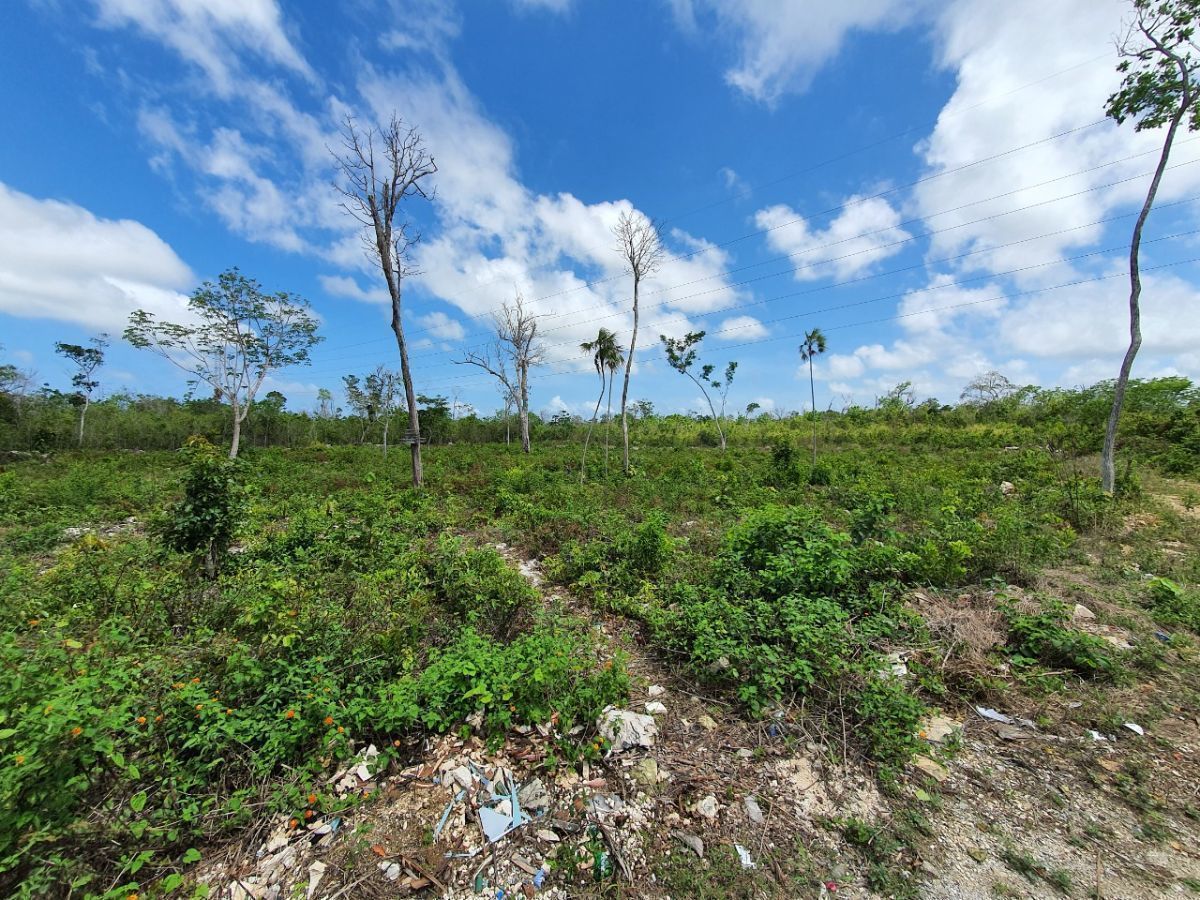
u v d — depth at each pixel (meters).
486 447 35.62
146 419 34.91
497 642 4.46
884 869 2.47
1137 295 11.27
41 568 7.12
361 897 2.37
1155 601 5.34
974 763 3.19
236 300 23.89
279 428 38.41
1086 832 2.66
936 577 5.78
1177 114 10.77
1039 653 4.28
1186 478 13.57
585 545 7.75
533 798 2.90
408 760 3.21
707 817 2.81
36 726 2.23
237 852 2.60
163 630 4.62
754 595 5.23
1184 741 3.31
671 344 28.00
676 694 4.04
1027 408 30.39
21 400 30.56
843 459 21.09
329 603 4.81
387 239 13.99
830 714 3.58
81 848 2.36
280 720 3.11
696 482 14.43
